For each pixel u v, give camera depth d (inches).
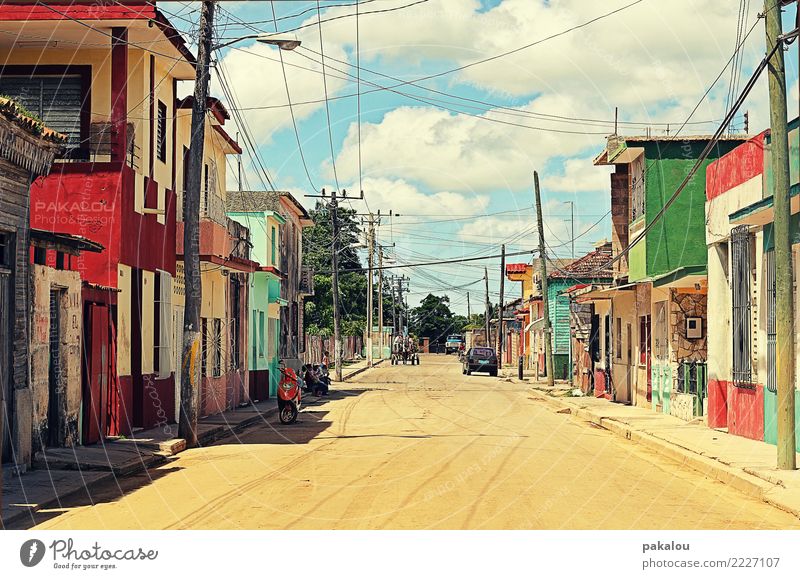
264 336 1412.4
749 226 745.6
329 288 2468.0
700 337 995.3
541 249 1729.8
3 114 503.5
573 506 441.7
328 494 474.6
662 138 1056.2
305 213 1721.2
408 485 504.1
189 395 730.2
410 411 1096.2
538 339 2251.5
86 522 404.2
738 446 698.2
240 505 443.8
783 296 566.9
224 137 1111.6
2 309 537.0
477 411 1104.2
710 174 863.1
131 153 794.8
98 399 688.4
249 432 861.2
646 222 1055.6
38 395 581.9
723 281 848.3
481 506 437.4
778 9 566.9
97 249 673.6
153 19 735.7
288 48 695.7
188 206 738.2
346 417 1018.1
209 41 729.6
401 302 4835.1
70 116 784.9
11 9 730.2
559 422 981.2
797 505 448.5
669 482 542.9
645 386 1144.2
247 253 1213.7
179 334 946.7
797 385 654.5
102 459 585.3
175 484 518.3
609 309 1344.7
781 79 569.0
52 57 788.0
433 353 5369.1
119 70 770.8
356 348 3750.0
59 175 753.0
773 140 573.0
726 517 426.9
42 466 566.3
